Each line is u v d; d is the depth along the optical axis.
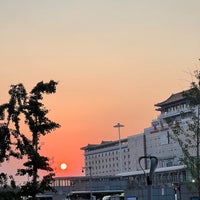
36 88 33.03
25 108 32.50
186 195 65.06
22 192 32.03
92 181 126.06
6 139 31.91
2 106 32.16
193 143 48.81
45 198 115.81
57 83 33.59
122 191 119.69
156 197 74.19
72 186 126.81
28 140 32.53
